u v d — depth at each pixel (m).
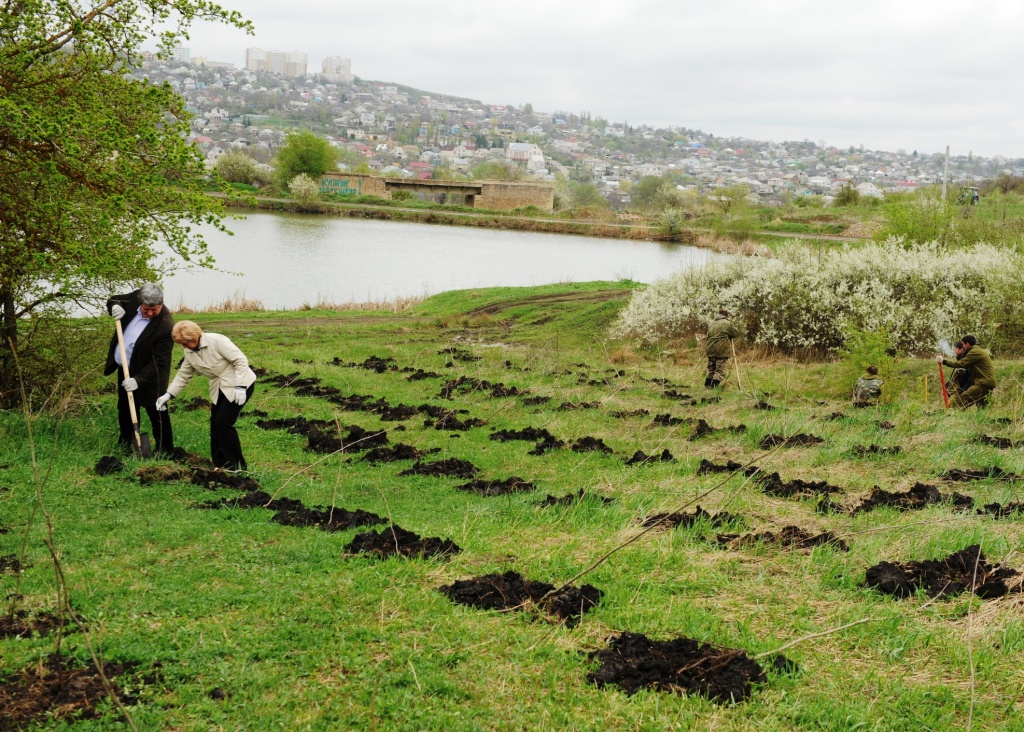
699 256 67.44
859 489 9.63
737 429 12.94
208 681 4.68
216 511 7.91
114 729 4.17
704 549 7.25
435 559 6.66
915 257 24.17
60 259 12.14
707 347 19.03
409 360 21.09
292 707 4.48
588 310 30.73
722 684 4.81
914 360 20.80
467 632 5.37
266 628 5.34
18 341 13.11
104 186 12.34
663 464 10.75
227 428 9.70
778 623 5.77
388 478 9.99
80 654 4.84
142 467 9.15
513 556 6.94
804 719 4.54
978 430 13.23
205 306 34.81
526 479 10.14
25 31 11.68
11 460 9.34
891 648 5.35
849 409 15.48
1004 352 21.55
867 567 6.83
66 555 6.55
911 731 4.45
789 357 23.55
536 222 93.44
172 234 13.09
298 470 10.28
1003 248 24.67
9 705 4.29
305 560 6.62
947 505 8.79
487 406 14.96
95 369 13.00
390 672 4.85
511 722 4.43
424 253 61.09
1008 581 6.35
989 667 5.08
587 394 16.25
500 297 34.62
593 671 4.96
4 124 10.91
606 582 6.41
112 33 12.74
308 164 109.31
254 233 66.50
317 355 21.27
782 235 76.25
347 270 49.28
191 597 5.77
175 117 12.86
